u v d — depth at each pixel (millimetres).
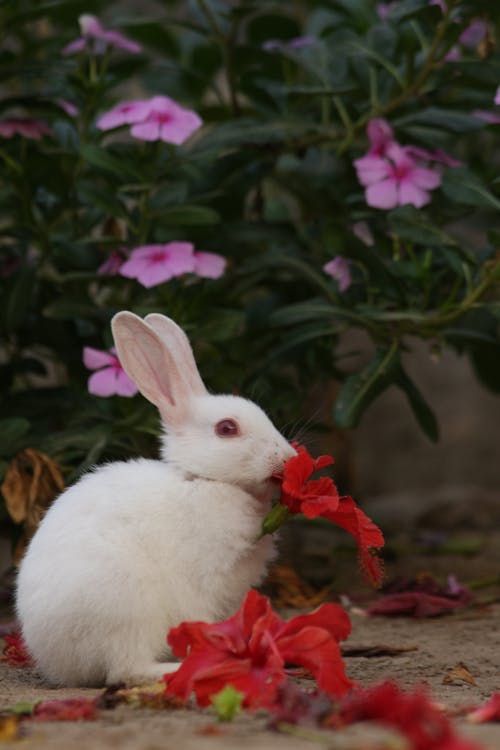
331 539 9422
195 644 3920
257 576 4879
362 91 7449
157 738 3355
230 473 4777
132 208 7641
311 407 9492
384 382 6602
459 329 7637
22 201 7312
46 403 7387
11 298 7086
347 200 7641
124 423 6629
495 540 9570
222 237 7539
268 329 7410
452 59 7699
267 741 3244
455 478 13086
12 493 6316
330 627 4094
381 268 6773
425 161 7438
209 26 8461
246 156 7707
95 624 4434
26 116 7852
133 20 7785
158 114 6684
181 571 4602
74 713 3801
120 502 4637
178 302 6895
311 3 8656
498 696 3898
